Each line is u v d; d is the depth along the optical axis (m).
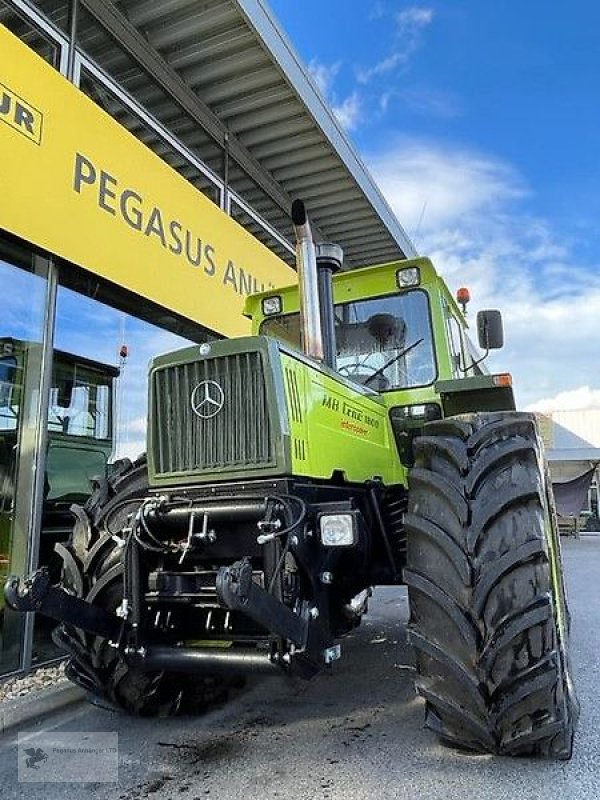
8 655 3.40
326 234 8.06
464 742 2.14
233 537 2.28
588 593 6.12
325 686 3.25
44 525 3.82
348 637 4.37
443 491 2.17
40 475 3.69
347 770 2.20
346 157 6.58
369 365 3.62
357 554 2.61
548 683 1.98
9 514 3.59
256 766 2.27
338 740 2.49
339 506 2.24
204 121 5.85
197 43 5.04
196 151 6.29
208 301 5.37
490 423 2.36
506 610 2.02
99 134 4.16
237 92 5.58
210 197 5.96
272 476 2.25
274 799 2.00
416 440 2.41
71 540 2.69
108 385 4.48
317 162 6.59
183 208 5.09
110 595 2.46
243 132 6.14
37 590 2.05
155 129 5.18
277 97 5.66
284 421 2.27
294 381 2.41
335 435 2.65
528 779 2.04
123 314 4.58
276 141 6.26
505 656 2.01
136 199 4.50
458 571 2.06
